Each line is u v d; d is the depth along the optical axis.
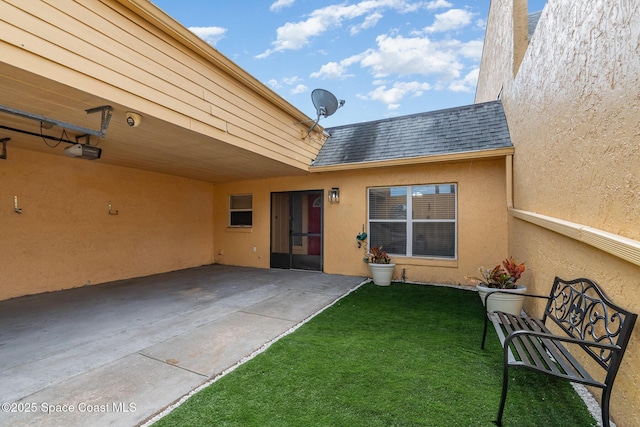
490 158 5.59
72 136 4.50
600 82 2.22
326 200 7.31
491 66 8.20
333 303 4.80
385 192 6.69
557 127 3.08
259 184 8.30
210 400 2.23
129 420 2.02
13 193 5.12
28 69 2.47
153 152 5.34
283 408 2.13
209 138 4.43
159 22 3.45
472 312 4.32
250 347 3.16
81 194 6.02
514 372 2.62
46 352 3.06
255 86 5.06
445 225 6.16
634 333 1.82
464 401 2.22
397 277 6.49
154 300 5.00
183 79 3.89
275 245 8.09
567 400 2.24
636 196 1.81
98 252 6.28
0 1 2.33
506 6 5.90
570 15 2.74
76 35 2.79
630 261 1.75
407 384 2.43
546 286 3.42
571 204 2.76
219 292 5.52
